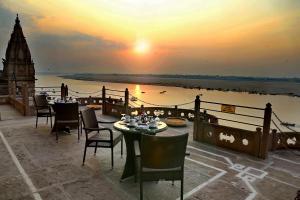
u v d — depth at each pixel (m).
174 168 2.97
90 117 4.69
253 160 4.93
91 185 3.58
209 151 5.43
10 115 9.15
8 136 6.18
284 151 5.66
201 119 6.57
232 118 31.05
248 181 3.90
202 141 6.14
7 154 4.83
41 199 3.14
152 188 3.54
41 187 3.47
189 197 3.31
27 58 20.81
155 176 2.92
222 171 4.29
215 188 3.61
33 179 3.72
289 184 3.84
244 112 35.59
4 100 12.15
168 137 2.72
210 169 4.37
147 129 3.70
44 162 4.45
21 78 20.39
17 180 3.67
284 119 28.62
